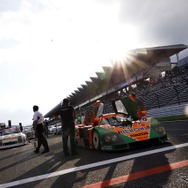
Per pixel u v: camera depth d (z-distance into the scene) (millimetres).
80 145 7223
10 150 10141
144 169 3475
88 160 4816
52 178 3797
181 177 2861
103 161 4465
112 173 3545
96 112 6266
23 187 3521
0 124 22219
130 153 4789
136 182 2959
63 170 4250
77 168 4230
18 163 5836
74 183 3330
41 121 7398
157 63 36406
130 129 5305
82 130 6891
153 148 4945
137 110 6391
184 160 3611
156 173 3188
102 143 5297
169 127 9305
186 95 17859
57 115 6129
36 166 5055
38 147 7512
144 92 27047
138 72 37562
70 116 6008
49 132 28781
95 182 3232
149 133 5238
